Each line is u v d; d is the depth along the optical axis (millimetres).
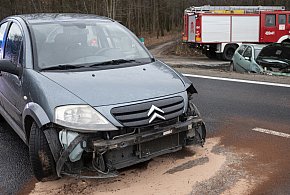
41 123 3826
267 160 4723
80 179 4250
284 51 12844
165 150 4184
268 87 9531
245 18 25391
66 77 4215
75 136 3732
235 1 48219
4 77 5441
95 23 5441
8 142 5684
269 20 25609
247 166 4539
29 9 50594
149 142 4031
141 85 4164
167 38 60188
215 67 18875
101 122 3723
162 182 4137
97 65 4641
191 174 4320
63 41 4898
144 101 3936
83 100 3811
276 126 6156
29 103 4164
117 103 3836
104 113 3752
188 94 4527
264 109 7289
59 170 3771
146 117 3869
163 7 66812
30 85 4242
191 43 26375
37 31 4930
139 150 3965
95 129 3705
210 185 4062
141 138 3842
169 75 4586
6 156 5125
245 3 47656
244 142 5387
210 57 26953
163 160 4699
